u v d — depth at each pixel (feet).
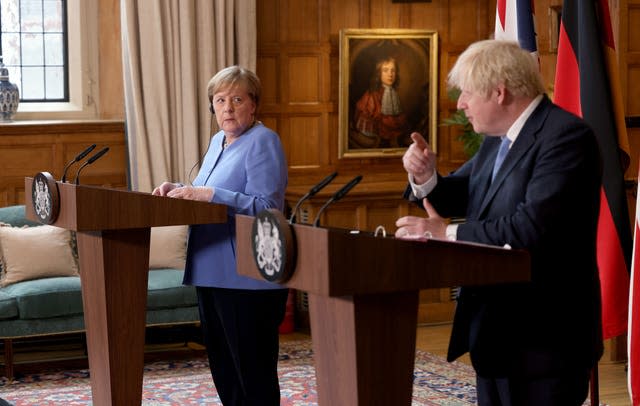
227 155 13.89
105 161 24.80
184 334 22.93
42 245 21.38
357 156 26.43
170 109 24.44
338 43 26.14
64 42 25.36
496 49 9.52
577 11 15.30
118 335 12.82
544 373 9.50
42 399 18.51
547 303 9.47
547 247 9.43
